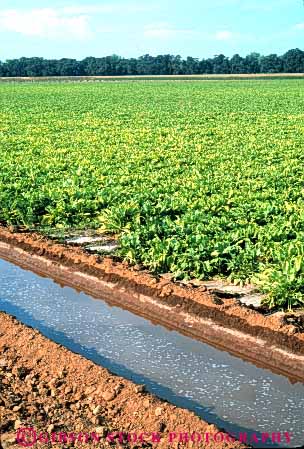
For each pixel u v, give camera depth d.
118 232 14.50
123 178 18.88
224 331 9.81
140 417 7.33
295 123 38.44
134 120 40.38
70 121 40.03
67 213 15.56
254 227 13.35
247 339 9.51
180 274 11.62
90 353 9.50
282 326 9.38
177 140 29.30
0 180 18.89
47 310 11.16
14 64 161.25
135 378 8.73
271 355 9.13
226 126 36.44
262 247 12.25
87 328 10.40
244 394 8.27
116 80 125.38
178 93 75.19
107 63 164.50
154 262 11.95
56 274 12.84
